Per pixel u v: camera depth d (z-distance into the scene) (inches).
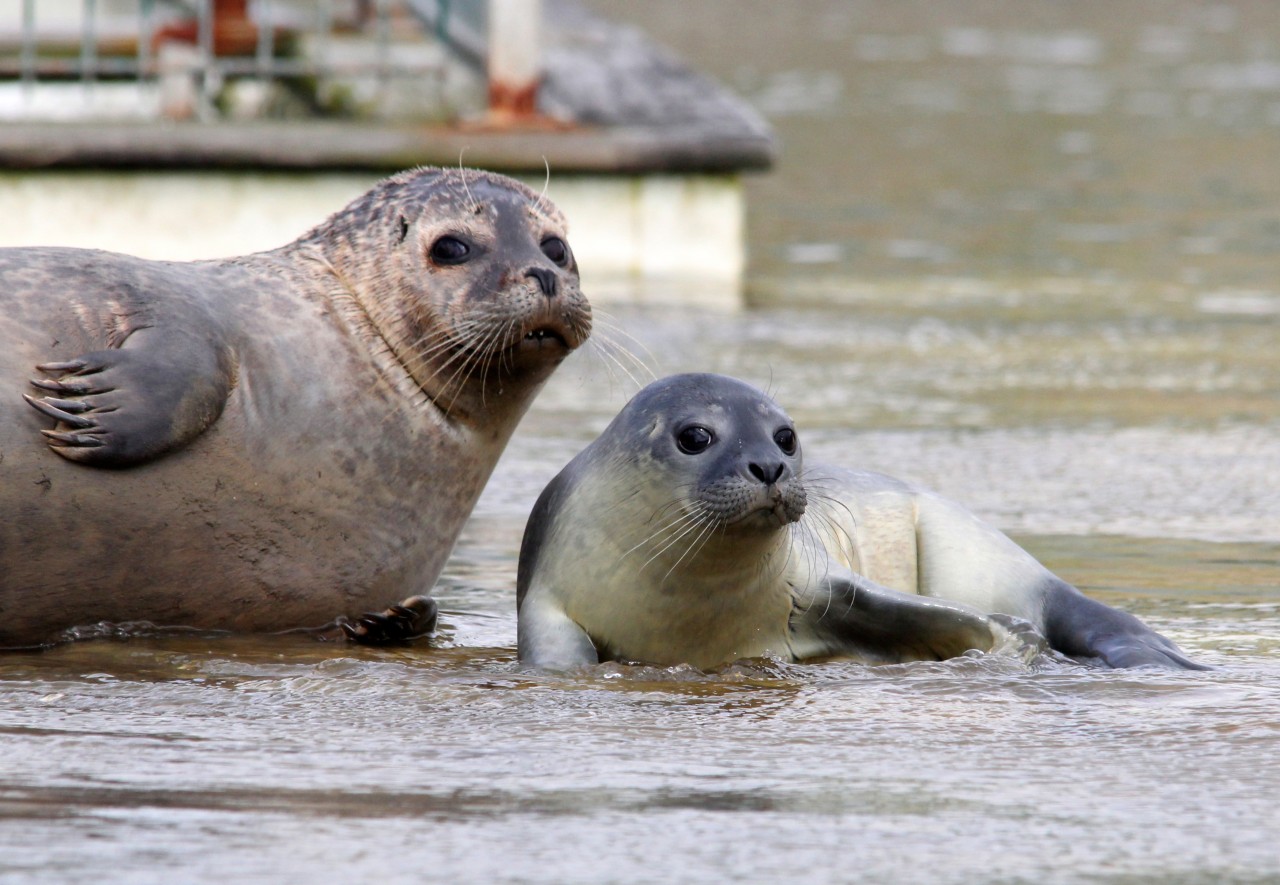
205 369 746.2
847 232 2374.5
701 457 709.3
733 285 1936.5
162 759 550.0
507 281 791.1
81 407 722.8
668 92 2165.4
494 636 789.9
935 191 2696.9
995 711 623.5
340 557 797.2
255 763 547.5
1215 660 717.3
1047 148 3080.7
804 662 751.1
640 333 1620.3
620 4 5610.2
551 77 2186.3
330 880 442.9
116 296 757.3
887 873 453.4
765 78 3946.9
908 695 652.1
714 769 547.2
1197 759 557.0
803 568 750.5
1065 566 898.1
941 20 5393.7
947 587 781.3
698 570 714.8
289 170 1815.9
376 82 2097.7
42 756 551.2
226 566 773.9
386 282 810.2
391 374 807.1
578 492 753.6
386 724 601.3
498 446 845.2
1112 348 1630.2
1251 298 1919.3
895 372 1491.1
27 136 1740.9
